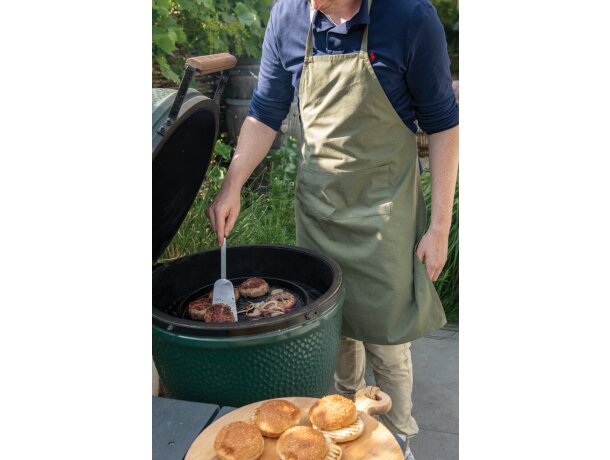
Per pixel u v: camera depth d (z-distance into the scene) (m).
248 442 0.96
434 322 1.63
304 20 1.43
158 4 2.62
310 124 1.50
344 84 1.40
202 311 1.41
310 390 1.28
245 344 1.15
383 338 1.58
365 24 1.33
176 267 1.54
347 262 1.54
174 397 1.32
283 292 1.50
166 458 1.04
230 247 1.62
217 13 3.11
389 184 1.49
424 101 1.42
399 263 1.52
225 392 1.21
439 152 1.48
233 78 3.36
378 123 1.42
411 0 1.31
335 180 1.49
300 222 1.63
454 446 1.87
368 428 1.03
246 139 1.63
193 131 1.42
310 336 1.21
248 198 3.05
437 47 1.34
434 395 2.12
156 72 2.96
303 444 0.94
